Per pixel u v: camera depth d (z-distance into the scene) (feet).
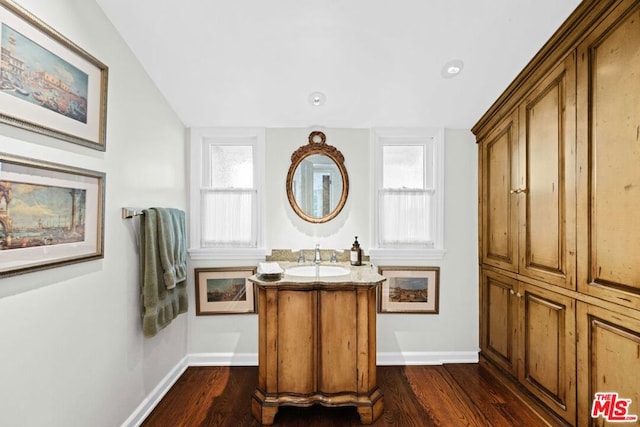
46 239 4.09
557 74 5.70
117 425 5.50
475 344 8.67
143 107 6.44
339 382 6.14
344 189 8.59
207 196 8.61
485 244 8.29
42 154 4.05
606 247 4.74
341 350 6.14
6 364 3.61
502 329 7.53
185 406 6.63
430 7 5.35
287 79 7.00
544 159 6.06
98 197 5.04
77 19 4.64
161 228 6.37
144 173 6.47
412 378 7.74
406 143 8.87
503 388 7.27
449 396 6.95
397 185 8.86
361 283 6.05
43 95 4.02
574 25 5.19
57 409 4.27
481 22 5.57
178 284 7.19
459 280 8.65
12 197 3.64
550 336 5.92
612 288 4.62
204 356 8.46
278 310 6.13
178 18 5.49
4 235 3.55
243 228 8.65
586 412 5.08
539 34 5.68
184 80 6.91
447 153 8.66
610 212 4.66
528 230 6.55
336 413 6.40
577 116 5.24
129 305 5.86
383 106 7.84
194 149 8.50
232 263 8.52
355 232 8.65
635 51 4.27
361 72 6.81
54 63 4.19
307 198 8.64
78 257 4.61
